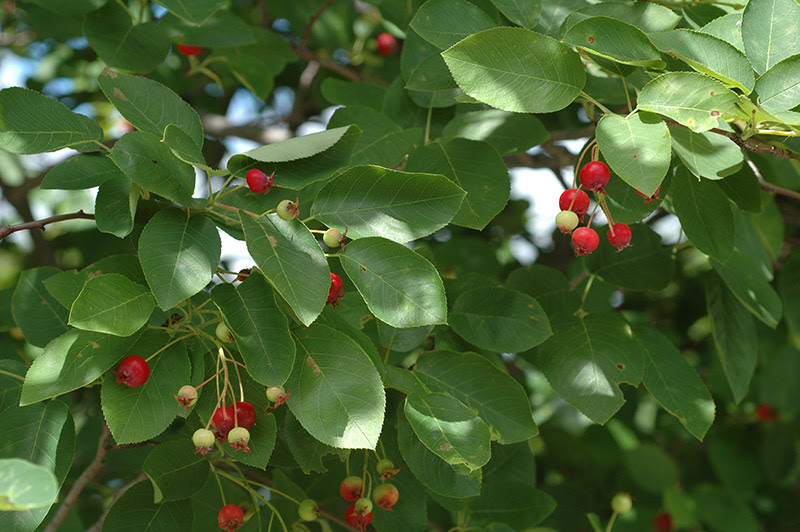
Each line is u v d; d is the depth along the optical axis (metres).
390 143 0.98
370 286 0.88
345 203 0.89
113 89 0.91
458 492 0.92
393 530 0.96
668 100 0.89
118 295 0.87
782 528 1.36
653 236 1.02
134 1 1.13
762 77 0.89
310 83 1.49
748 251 1.06
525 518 1.00
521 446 1.04
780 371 1.33
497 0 0.96
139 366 0.88
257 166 0.90
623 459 1.35
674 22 0.94
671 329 1.46
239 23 1.10
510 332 0.96
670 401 0.98
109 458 1.12
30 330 0.96
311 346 0.89
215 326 0.94
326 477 1.04
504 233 1.57
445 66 1.00
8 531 0.86
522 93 0.90
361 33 1.44
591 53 0.90
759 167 1.03
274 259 0.87
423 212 0.89
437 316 0.88
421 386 0.92
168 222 0.88
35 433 0.89
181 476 0.93
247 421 0.89
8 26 1.48
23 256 1.58
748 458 1.28
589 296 1.07
